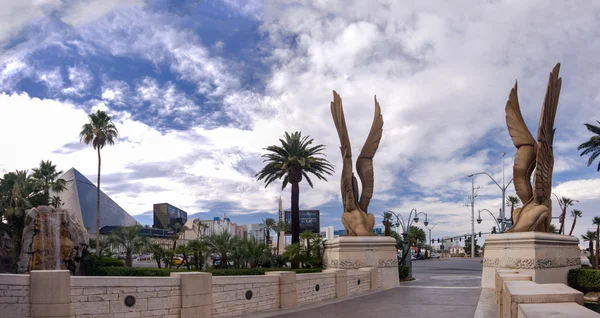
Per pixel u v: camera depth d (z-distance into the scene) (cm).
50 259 4016
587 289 2495
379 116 3067
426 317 1516
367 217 2958
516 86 2664
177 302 1423
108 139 5300
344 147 2984
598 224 5497
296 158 4272
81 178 9956
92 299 1252
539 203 2566
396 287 2739
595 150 4597
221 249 3008
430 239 10512
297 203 4312
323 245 3300
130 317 1315
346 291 2280
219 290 1548
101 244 4991
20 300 1180
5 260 5053
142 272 3164
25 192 5225
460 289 2459
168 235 10706
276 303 1775
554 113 2616
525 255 2359
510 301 655
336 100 3031
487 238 2569
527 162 2623
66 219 4188
